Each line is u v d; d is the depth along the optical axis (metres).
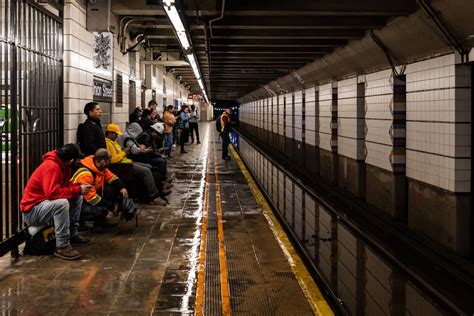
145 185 8.23
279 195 10.51
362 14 6.19
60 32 6.33
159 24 11.85
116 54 10.40
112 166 7.49
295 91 17.28
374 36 7.49
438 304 4.53
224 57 11.45
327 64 10.93
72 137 7.45
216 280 4.67
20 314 3.78
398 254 6.09
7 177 5.02
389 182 8.08
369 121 9.11
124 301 4.07
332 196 10.37
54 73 6.22
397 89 7.76
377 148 8.66
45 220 5.20
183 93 35.19
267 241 6.12
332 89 11.88
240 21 7.01
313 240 6.79
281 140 20.95
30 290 4.30
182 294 4.25
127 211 6.69
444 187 6.21
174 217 7.50
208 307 4.01
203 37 8.51
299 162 16.48
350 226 7.54
